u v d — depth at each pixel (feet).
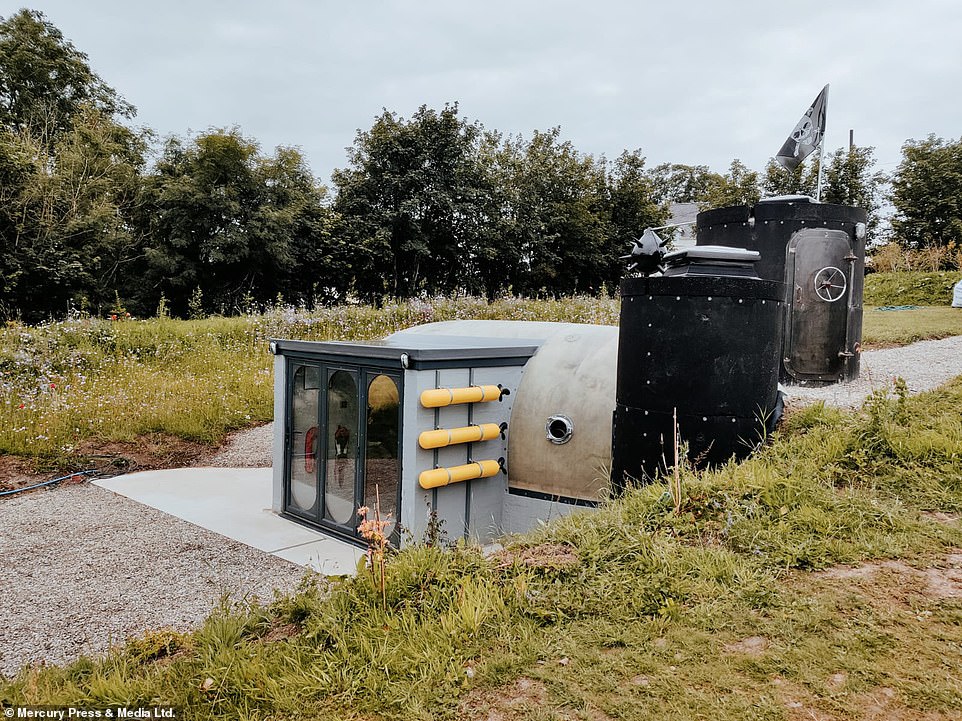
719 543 12.12
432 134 91.66
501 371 20.83
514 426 20.85
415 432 18.57
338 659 9.55
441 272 97.14
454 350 19.22
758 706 7.84
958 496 13.42
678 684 8.37
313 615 11.03
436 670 9.01
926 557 11.35
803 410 18.31
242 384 38.93
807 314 21.71
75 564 18.16
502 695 8.46
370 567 11.68
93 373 38.63
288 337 48.80
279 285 86.94
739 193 94.43
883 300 67.82
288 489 22.91
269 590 16.39
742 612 9.91
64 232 72.38
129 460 29.60
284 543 20.13
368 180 90.84
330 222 87.51
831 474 14.66
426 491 19.06
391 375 19.20
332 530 21.03
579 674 8.73
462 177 93.76
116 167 84.79
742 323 15.47
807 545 11.63
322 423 21.49
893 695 7.91
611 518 13.28
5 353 37.22
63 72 94.48
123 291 80.69
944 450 14.94
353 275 87.97
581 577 11.15
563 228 101.14
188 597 15.98
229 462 30.32
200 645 10.82
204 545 19.81
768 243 22.03
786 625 9.47
